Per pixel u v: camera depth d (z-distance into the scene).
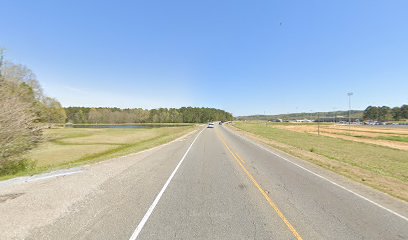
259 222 6.91
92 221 6.72
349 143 39.28
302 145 33.28
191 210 7.75
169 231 6.22
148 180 11.73
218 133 57.59
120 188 10.18
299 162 18.30
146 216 7.16
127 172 13.50
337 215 7.61
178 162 17.27
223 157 20.03
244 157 20.22
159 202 8.47
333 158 21.72
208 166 15.80
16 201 8.29
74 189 9.87
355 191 10.53
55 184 10.66
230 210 7.82
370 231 6.52
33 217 6.92
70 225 6.43
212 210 7.79
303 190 10.46
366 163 20.34
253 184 11.30
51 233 5.96
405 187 11.66
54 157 28.36
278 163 17.61
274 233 6.24
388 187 11.50
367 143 40.06
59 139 50.00
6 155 16.47
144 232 6.12
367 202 9.02
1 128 15.81
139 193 9.52
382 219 7.39
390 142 45.53
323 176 13.52
